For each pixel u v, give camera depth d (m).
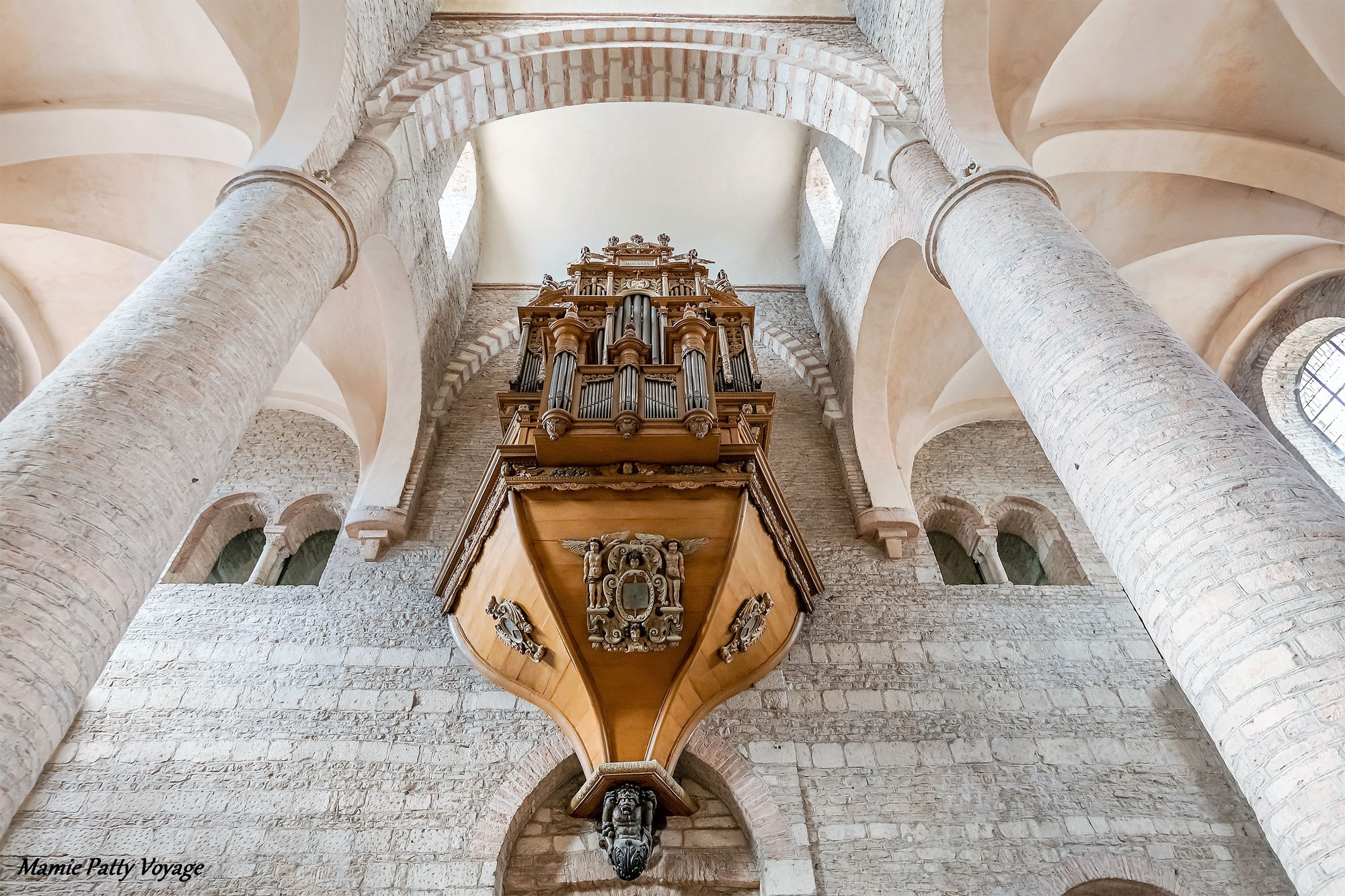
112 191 10.76
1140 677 9.16
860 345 11.80
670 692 7.00
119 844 7.57
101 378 5.32
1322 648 4.18
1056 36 9.09
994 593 10.08
